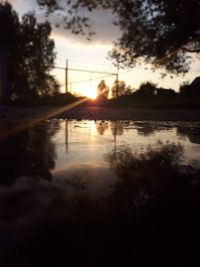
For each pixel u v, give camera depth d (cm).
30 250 262
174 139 855
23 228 287
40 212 313
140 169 502
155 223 319
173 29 846
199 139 860
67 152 621
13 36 4341
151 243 288
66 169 486
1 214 304
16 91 4641
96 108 2866
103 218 318
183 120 1639
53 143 726
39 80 4781
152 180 446
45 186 392
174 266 261
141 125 1296
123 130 1067
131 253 274
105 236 291
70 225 300
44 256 259
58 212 318
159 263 264
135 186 418
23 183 399
